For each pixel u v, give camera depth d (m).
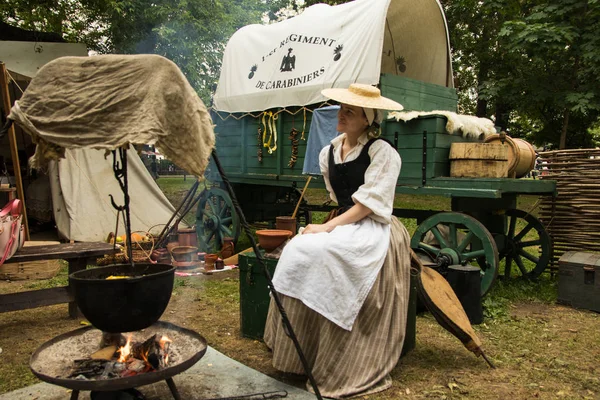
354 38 4.97
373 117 2.71
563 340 3.43
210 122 2.29
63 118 2.22
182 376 2.68
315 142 5.02
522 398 2.54
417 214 5.10
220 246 6.61
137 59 2.28
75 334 2.48
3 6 10.48
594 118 12.84
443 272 3.99
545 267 5.14
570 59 10.24
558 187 5.31
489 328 3.68
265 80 5.92
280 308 2.36
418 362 3.00
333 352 2.52
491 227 5.17
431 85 5.32
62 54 6.84
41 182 7.21
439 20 5.72
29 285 4.78
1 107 7.35
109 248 3.94
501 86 10.53
